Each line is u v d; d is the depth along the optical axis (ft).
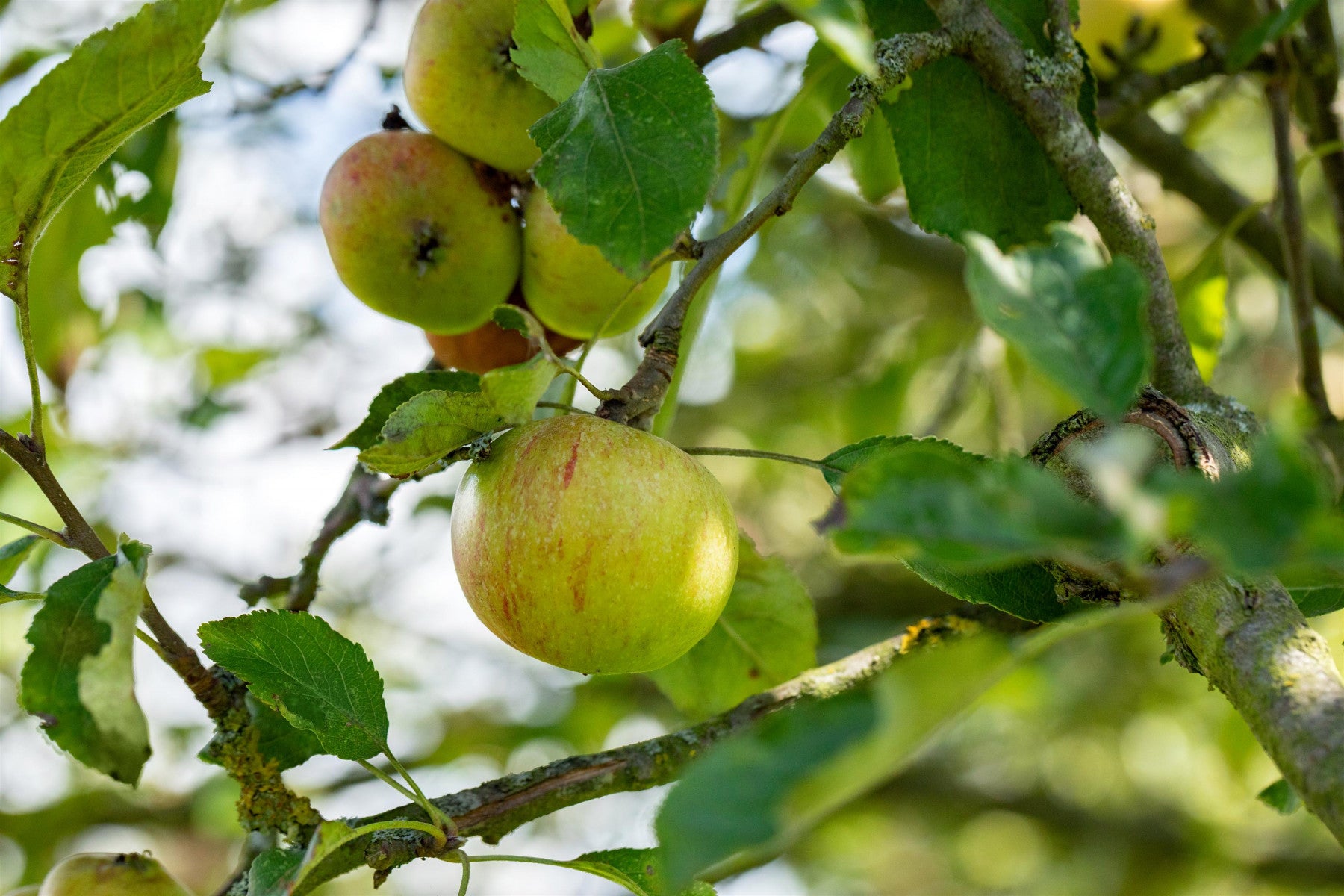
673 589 2.70
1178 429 2.68
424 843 2.73
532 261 3.05
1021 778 7.38
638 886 2.73
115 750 2.52
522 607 2.69
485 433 2.73
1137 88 3.40
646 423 2.77
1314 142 3.39
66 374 4.44
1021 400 5.19
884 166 3.54
